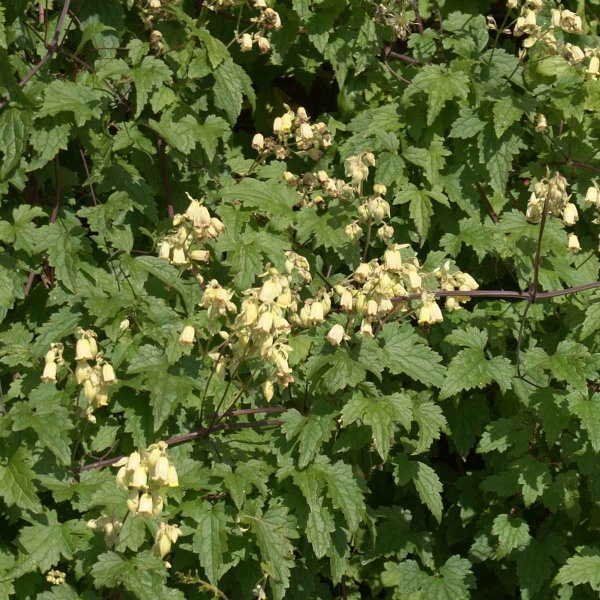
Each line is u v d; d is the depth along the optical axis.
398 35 2.21
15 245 2.02
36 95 2.04
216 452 2.03
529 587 2.14
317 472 2.03
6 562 1.97
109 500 1.97
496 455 2.18
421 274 2.07
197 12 2.23
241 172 2.19
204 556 1.99
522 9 2.17
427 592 2.15
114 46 2.12
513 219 2.18
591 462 2.13
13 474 1.95
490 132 2.18
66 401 2.01
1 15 2.01
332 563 2.05
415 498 2.23
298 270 2.06
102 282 2.04
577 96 2.19
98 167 2.09
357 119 2.22
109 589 2.00
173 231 2.06
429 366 2.04
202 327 2.07
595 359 2.09
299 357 2.05
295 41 2.24
